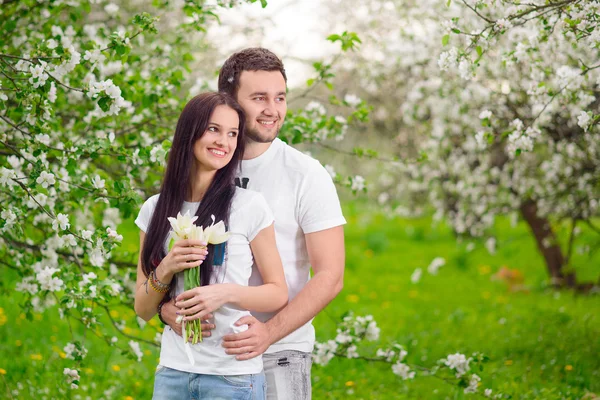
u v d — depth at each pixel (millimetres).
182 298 2555
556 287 9352
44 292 3672
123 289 4328
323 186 2855
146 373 5602
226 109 2670
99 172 4109
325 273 2789
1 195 3777
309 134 4461
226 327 2588
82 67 4098
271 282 2662
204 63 7156
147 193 4430
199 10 4223
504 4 3615
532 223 9297
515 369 5668
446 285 10383
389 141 10773
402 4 7332
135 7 6586
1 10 4238
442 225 16359
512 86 6133
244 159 2893
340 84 10195
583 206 7410
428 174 8734
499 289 9883
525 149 4023
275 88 2822
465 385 4160
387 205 10984
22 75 3293
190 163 2695
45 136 3289
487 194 8227
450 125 7441
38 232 4461
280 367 2805
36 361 5582
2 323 6812
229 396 2566
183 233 2541
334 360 5848
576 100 4168
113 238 3191
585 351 5980
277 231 2861
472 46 3676
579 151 6668
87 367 5480
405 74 8281
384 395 5230
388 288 10172
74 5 4355
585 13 3373
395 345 4281
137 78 4320
